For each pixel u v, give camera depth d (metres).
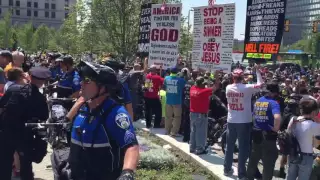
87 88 3.08
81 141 3.08
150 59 11.43
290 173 5.64
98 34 27.09
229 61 9.15
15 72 5.69
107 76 3.07
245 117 6.94
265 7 8.45
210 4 9.45
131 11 25.03
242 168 6.99
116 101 3.16
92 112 3.06
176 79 10.35
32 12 132.75
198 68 10.00
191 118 8.79
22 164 5.40
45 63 15.52
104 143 3.02
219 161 8.30
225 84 10.57
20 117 5.25
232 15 8.98
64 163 3.43
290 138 5.52
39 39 79.81
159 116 11.70
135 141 2.94
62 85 7.16
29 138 5.29
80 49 28.95
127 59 25.00
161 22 11.09
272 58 8.37
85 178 3.07
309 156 5.46
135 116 12.77
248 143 7.00
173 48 10.90
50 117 5.39
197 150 8.74
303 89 9.79
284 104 9.12
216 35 9.38
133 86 11.79
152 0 24.48
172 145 9.73
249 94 6.92
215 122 9.73
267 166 6.43
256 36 8.75
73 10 30.47
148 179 7.05
